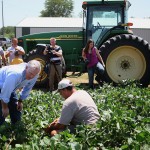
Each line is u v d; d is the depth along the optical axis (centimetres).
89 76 1116
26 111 683
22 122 600
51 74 1159
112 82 1141
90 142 498
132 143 473
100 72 1118
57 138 484
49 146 475
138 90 920
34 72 542
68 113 558
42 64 1230
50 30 3316
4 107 562
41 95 827
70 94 582
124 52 1188
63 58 1227
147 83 1205
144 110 714
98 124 526
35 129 594
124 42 1172
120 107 723
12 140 554
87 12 1241
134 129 531
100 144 498
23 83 565
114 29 1229
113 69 1192
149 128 534
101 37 1237
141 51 1178
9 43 3691
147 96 855
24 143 510
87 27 1248
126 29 1237
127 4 1231
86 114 557
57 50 1151
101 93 893
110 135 525
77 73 1286
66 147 439
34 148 457
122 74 1193
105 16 1238
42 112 681
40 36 1336
